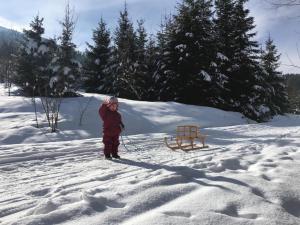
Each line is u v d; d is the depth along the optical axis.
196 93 11.70
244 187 2.46
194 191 2.37
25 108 7.96
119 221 1.84
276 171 2.97
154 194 2.23
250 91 12.73
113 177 2.88
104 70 14.63
